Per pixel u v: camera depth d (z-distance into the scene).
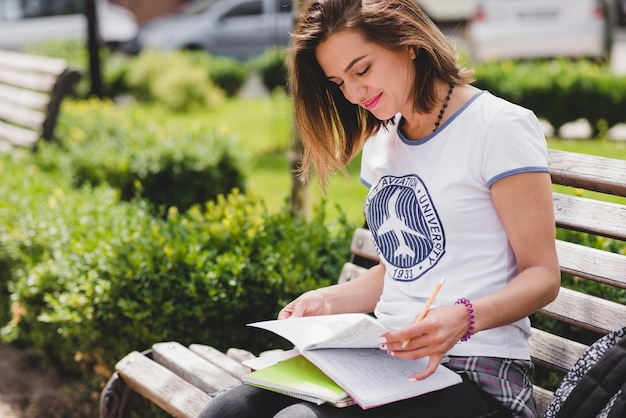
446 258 2.00
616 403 1.74
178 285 3.19
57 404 3.90
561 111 7.93
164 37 14.68
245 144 8.48
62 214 4.02
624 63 12.27
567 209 2.27
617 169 2.18
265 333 3.27
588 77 7.80
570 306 2.27
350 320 2.06
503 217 1.92
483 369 1.94
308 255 3.34
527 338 2.08
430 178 2.01
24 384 4.13
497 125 1.91
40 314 3.69
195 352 2.85
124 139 5.89
